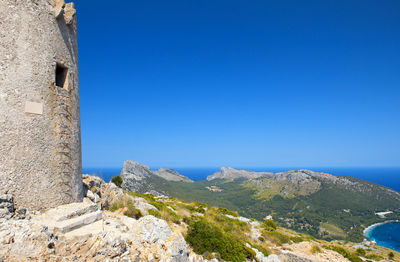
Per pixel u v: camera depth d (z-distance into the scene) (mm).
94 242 6691
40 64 7664
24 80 7246
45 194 7422
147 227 9070
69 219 7398
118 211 11992
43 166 7449
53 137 7840
